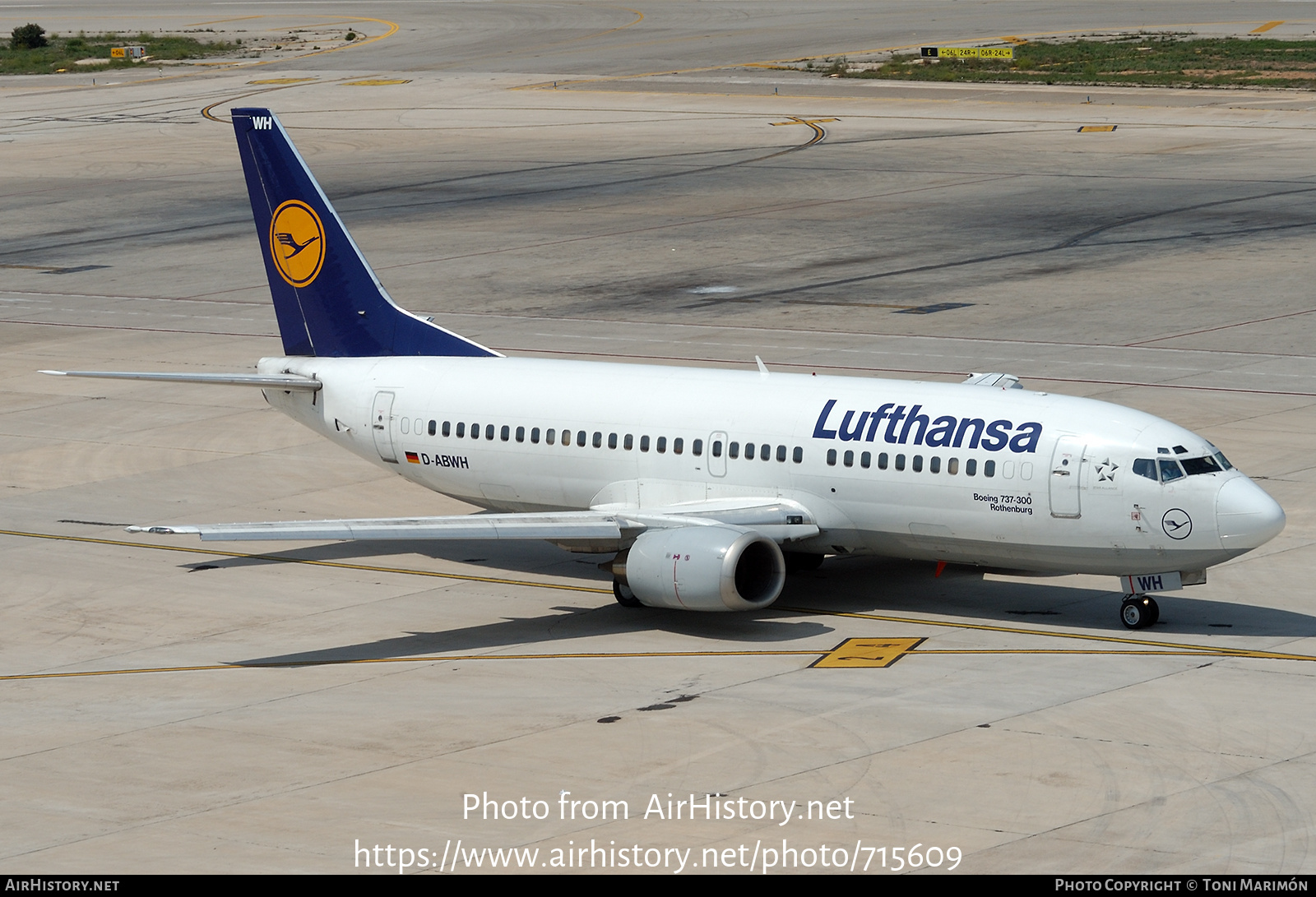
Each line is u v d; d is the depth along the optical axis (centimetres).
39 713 8600
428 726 8181
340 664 9338
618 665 9138
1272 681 8500
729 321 19475
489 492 11444
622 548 10138
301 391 12256
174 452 14812
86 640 9944
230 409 16425
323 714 8419
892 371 16600
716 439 10362
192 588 11038
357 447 12000
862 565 11175
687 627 9888
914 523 9731
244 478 13900
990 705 8225
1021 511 9344
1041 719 7994
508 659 9338
